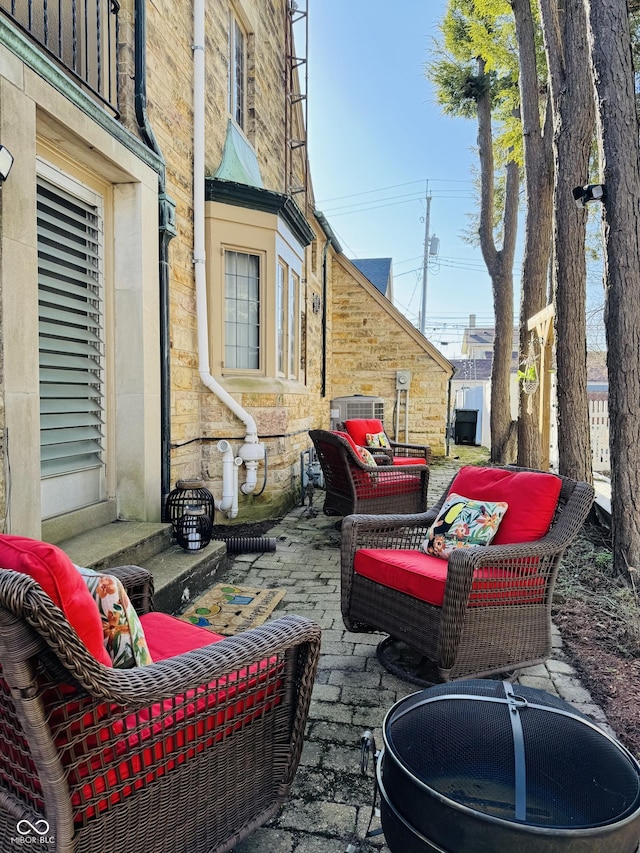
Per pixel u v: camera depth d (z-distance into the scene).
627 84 3.43
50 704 0.97
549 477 2.48
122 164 3.20
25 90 2.38
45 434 2.92
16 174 2.33
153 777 1.17
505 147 9.50
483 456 10.88
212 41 4.96
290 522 5.20
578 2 4.27
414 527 2.81
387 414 10.35
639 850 1.38
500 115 10.35
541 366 6.38
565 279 4.45
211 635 1.72
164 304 3.83
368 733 1.40
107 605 1.29
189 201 4.43
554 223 4.54
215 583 3.54
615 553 3.46
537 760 1.12
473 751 1.15
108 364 3.49
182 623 1.82
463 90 9.80
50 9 3.46
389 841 1.17
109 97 3.30
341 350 10.41
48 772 0.97
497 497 2.60
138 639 1.34
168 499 3.81
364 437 6.84
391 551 2.63
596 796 1.06
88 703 1.02
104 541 3.08
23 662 0.89
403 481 4.71
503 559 2.17
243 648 1.27
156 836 1.19
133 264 3.49
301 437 6.34
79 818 1.05
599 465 6.97
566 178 4.42
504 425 9.48
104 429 3.48
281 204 5.13
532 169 6.79
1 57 2.23
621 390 3.41
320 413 9.45
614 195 3.44
